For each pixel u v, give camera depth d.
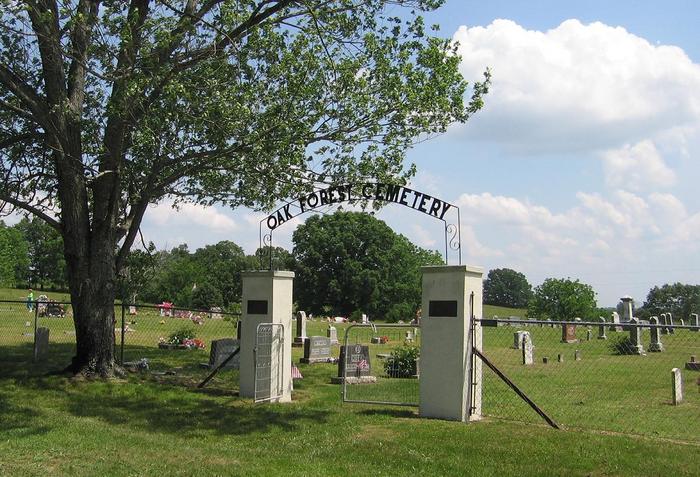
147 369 15.93
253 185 15.10
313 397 12.84
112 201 13.35
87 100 13.43
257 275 12.25
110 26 11.26
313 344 20.78
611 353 25.69
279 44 12.52
